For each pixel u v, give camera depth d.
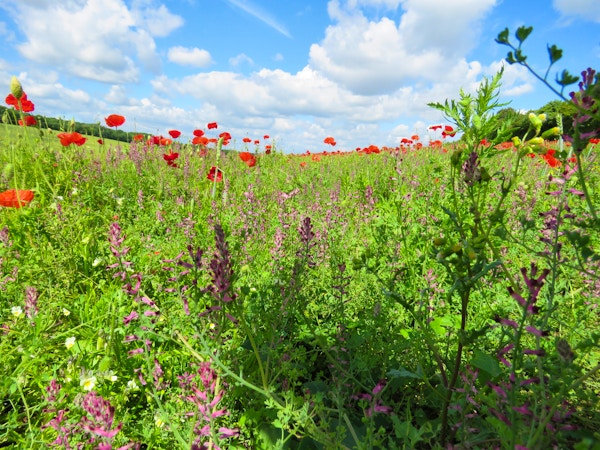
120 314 2.23
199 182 6.01
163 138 7.23
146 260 2.96
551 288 1.30
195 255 1.65
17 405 1.79
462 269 1.20
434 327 2.17
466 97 1.33
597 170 3.08
